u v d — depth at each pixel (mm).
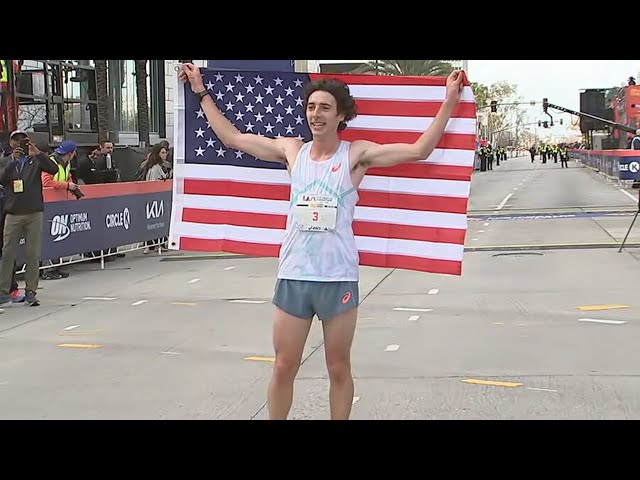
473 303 8461
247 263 12484
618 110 41062
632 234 14422
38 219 9000
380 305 8469
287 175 4082
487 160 65812
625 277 9828
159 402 5207
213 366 6109
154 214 14164
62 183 11188
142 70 23172
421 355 6273
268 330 7383
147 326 7723
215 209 4160
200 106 4074
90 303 9141
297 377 5699
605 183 34875
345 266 3539
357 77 3928
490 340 6727
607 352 6207
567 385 5379
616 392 5188
